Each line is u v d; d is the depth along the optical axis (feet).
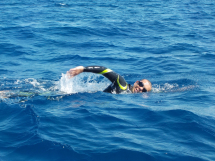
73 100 18.35
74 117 15.37
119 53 36.14
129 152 11.92
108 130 14.01
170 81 25.23
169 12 73.92
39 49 37.22
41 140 12.78
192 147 12.50
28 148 12.26
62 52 36.06
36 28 48.75
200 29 52.95
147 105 17.70
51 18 59.88
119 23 56.65
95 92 20.21
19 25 50.83
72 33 46.50
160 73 28.17
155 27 54.24
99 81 24.93
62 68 29.50
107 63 31.76
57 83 23.75
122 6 83.66
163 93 21.30
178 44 41.32
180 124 14.73
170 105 17.84
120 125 14.58
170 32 50.14
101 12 71.10
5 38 41.55
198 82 24.59
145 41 43.19
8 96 18.81
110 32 48.44
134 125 14.65
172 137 13.39
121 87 20.71
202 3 93.50
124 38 44.96
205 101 19.01
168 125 14.62
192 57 34.50
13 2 86.63
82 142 12.74
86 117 15.43
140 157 11.63
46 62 31.76
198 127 14.38
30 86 22.52
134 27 53.42
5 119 15.24
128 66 30.71
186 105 17.94
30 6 78.43
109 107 17.13
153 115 15.88
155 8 80.89
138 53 36.40
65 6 80.94
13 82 23.81
